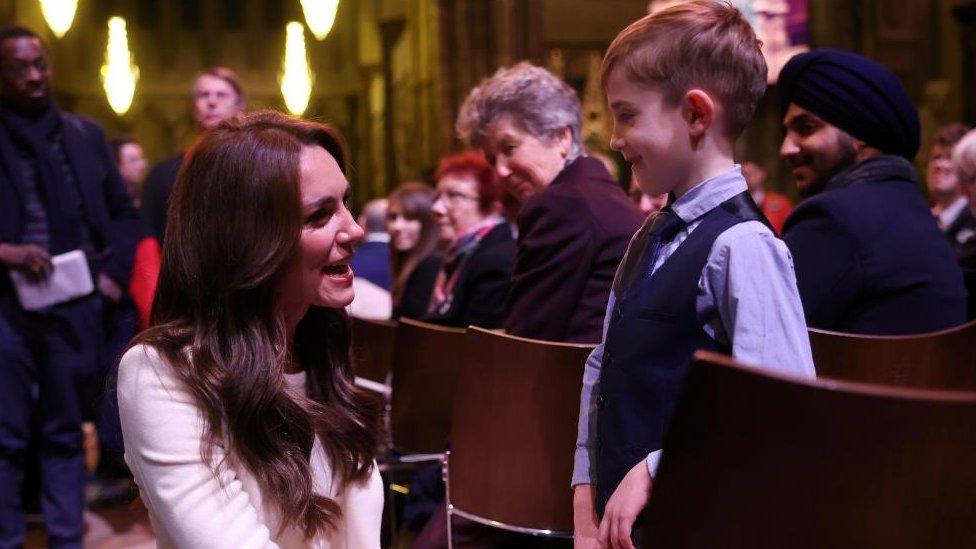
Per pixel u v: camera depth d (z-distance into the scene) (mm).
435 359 3252
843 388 1078
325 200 1619
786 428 1110
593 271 2586
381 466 3457
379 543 1756
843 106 2586
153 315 1660
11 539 4516
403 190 5133
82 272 4562
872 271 2426
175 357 1566
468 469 2529
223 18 21547
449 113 13430
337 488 1689
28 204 4562
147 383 1561
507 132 2906
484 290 3793
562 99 2918
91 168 4727
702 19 1720
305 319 1775
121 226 4875
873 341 2074
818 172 2668
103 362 4723
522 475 2430
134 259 4879
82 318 4633
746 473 1142
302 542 1628
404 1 17156
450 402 3225
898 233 2461
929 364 2004
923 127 10078
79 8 20422
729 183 1721
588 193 2637
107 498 5672
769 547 1147
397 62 17438
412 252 5105
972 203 4137
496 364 2455
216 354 1578
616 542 1580
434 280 5016
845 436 1092
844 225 2445
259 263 1571
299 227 1593
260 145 1597
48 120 4617
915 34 10695
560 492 2391
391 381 3445
